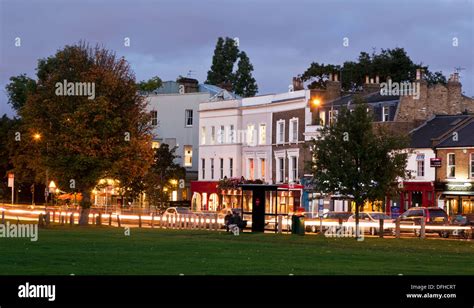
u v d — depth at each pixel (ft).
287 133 352.49
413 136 315.17
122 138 277.03
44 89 280.92
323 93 346.74
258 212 244.63
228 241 197.88
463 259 156.35
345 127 223.30
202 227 257.55
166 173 372.99
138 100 291.58
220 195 373.81
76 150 270.67
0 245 172.04
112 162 273.54
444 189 298.97
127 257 148.25
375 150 221.05
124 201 367.86
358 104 226.79
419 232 241.76
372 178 220.64
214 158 390.42
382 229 223.30
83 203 275.18
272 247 178.81
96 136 271.49
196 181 396.37
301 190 330.75
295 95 350.02
